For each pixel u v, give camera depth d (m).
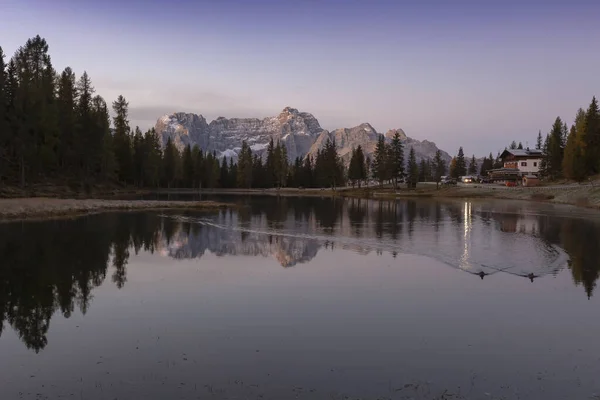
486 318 14.57
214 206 71.44
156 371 10.50
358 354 11.55
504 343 12.38
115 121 122.81
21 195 67.12
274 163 179.00
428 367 10.81
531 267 23.00
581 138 100.06
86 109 100.75
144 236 34.78
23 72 89.19
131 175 123.25
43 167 82.25
